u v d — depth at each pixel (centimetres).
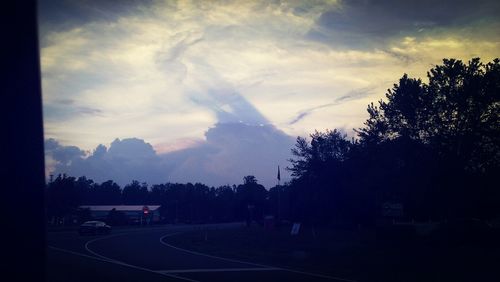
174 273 1551
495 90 2641
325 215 4678
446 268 1702
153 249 2697
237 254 2398
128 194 14625
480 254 2092
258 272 1625
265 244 3084
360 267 1777
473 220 2770
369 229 4050
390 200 3056
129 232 5428
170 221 11862
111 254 2300
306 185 4638
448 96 2744
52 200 8538
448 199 2716
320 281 1403
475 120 2669
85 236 4325
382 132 3091
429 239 2761
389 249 2444
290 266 1838
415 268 1719
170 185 14912
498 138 2628
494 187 2603
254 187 10994
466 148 2672
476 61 2778
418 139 2828
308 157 4719
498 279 1445
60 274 1477
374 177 2978
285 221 5734
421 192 2680
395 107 3009
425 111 2834
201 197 13025
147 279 1382
